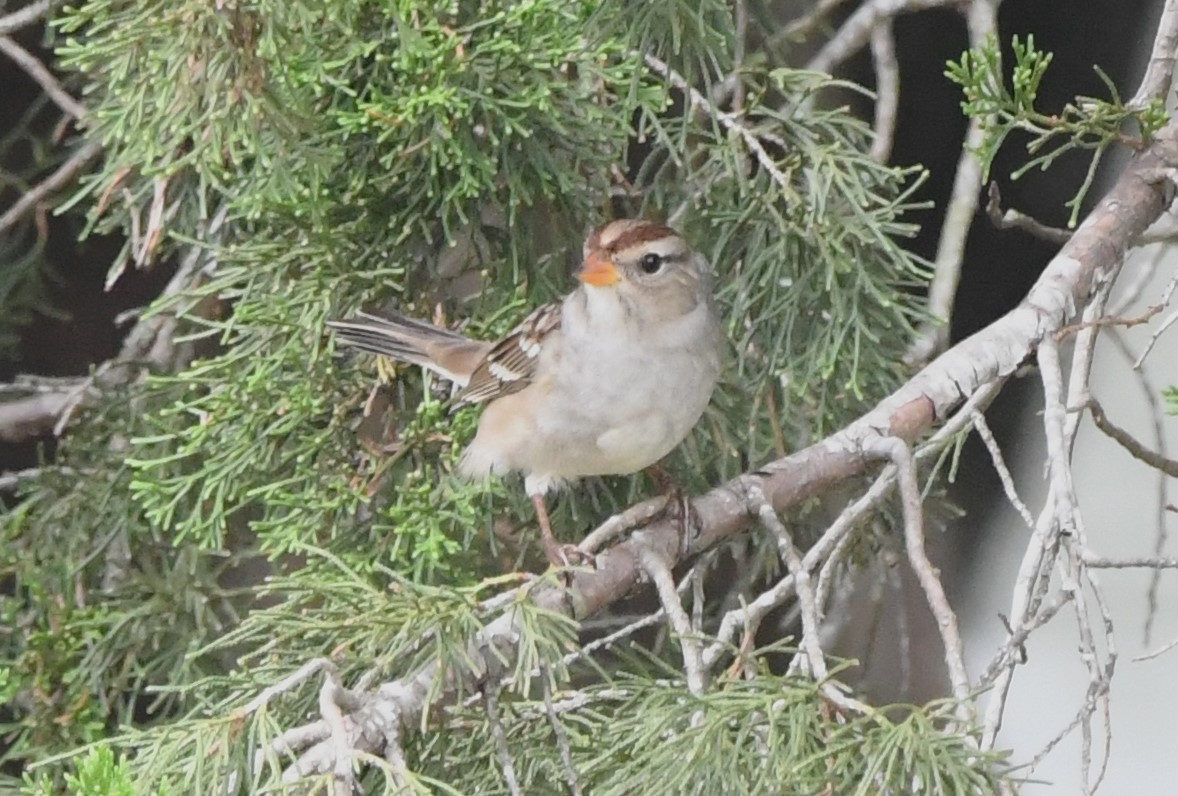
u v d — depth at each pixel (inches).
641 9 285.6
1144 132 252.8
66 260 437.1
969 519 486.3
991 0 381.1
